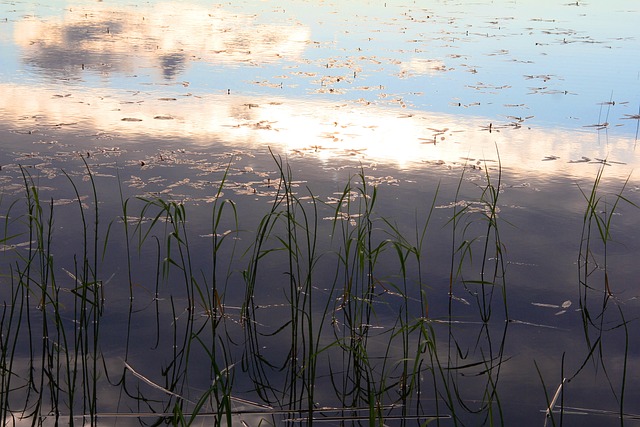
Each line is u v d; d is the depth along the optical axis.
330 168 8.30
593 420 4.39
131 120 9.83
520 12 21.88
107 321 5.34
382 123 10.12
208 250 6.38
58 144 8.73
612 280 6.11
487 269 6.25
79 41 15.11
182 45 15.16
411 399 4.61
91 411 4.12
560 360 5.04
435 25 18.89
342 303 5.70
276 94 11.54
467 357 5.07
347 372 4.88
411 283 6.02
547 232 6.92
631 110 11.02
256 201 7.33
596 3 24.64
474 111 10.86
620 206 7.53
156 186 7.58
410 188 7.82
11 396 4.49
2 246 6.23
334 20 19.30
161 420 4.30
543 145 9.36
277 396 4.59
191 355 5.00
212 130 9.55
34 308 5.45
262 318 5.48
